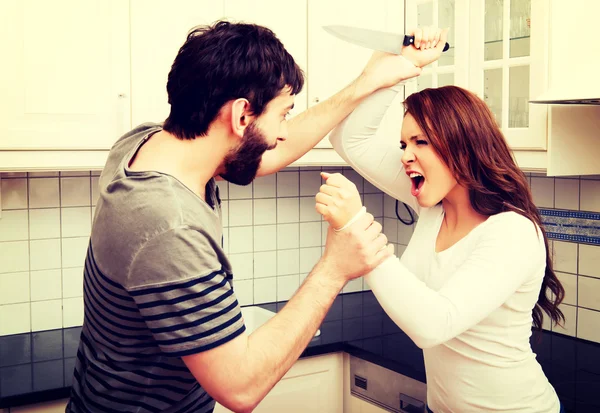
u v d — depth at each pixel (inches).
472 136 48.4
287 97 41.0
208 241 36.9
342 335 86.0
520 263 45.0
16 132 66.7
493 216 48.5
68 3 68.2
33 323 85.5
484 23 72.7
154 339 38.7
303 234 104.7
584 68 62.5
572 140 66.5
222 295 35.9
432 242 53.7
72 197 86.2
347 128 55.8
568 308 82.8
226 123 38.7
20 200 83.1
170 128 39.6
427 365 53.8
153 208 35.3
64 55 68.4
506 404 49.4
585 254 80.0
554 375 69.7
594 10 66.9
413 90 85.3
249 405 37.2
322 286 40.2
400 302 41.7
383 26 87.4
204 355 35.4
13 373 71.0
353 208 40.1
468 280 43.7
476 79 73.4
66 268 86.7
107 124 71.2
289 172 102.4
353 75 87.2
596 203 78.1
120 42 71.1
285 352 37.8
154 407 41.4
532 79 66.4
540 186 85.2
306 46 83.3
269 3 80.0
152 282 34.9
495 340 48.5
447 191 50.6
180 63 38.9
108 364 40.6
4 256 83.0
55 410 68.8
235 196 97.8
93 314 40.4
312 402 83.0
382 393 78.7
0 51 65.6
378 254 41.4
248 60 37.8
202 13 75.6
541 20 64.8
